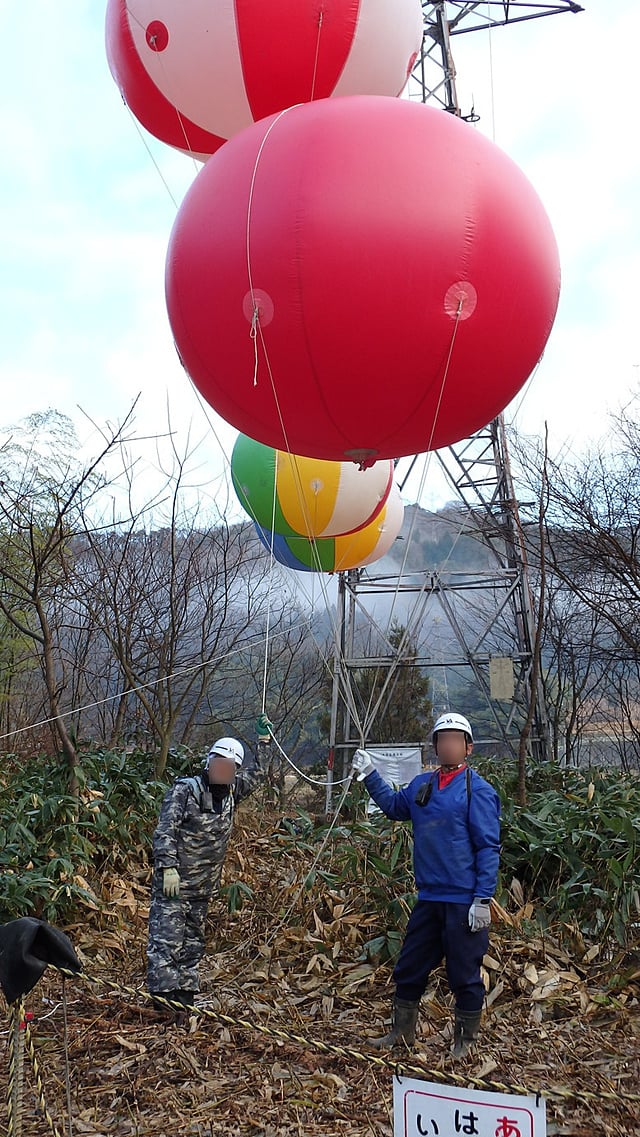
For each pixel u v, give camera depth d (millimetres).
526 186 4176
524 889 5711
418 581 13734
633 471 10438
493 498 12602
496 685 11852
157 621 9758
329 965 5027
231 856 6891
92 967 5188
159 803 7434
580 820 5797
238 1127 3355
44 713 11055
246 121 4859
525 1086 3518
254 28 4422
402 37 4711
